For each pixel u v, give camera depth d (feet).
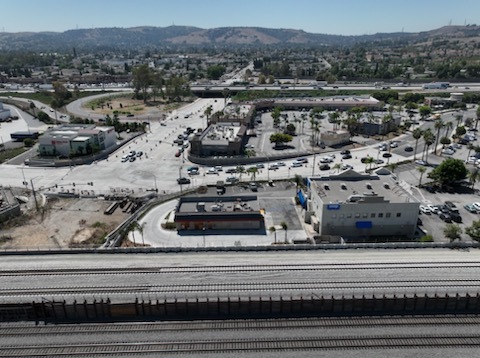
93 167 459.32
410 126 620.49
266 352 183.83
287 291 223.30
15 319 207.31
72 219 328.70
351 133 589.73
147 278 237.86
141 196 366.43
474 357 180.04
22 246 284.61
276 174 427.33
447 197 355.56
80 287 230.07
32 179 422.82
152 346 187.83
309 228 307.17
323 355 181.88
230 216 303.89
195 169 441.27
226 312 210.18
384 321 202.28
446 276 235.40
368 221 291.17
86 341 191.62
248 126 620.49
